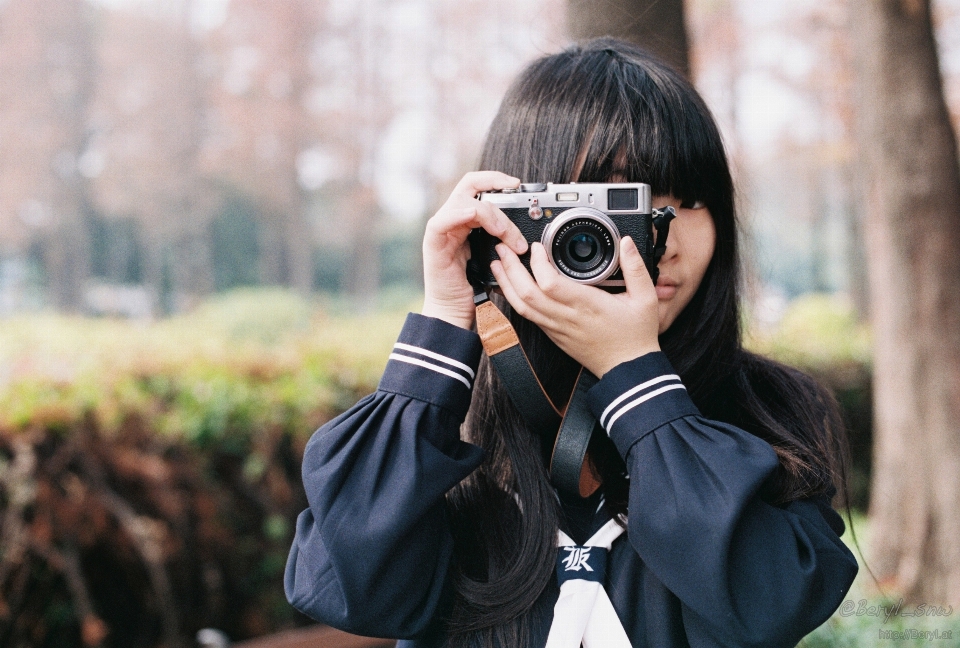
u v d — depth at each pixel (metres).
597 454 1.14
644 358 1.04
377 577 1.01
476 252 1.16
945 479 3.96
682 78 1.22
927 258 4.02
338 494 1.04
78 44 36.44
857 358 6.69
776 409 1.17
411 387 1.08
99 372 3.28
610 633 1.02
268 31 33.56
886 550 4.14
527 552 1.07
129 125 36.56
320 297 31.78
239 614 3.37
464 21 27.03
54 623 2.90
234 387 3.48
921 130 4.01
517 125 1.21
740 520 0.96
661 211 1.09
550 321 1.08
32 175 35.44
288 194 35.00
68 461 2.91
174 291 40.78
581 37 2.54
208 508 3.26
